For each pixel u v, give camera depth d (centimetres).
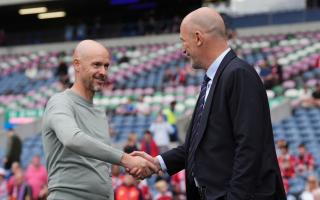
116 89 3222
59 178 544
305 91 2611
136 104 2812
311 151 2100
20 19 4947
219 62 525
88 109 560
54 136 544
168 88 3073
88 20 4906
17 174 1484
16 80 3700
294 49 3431
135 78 3406
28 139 2688
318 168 1827
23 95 3412
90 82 555
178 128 2338
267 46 3562
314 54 3291
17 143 2064
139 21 4334
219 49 527
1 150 2516
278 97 2678
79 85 561
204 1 4412
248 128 491
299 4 4303
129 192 1137
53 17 4912
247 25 3912
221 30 529
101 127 565
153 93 3086
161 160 582
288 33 3759
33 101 3247
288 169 1622
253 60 3347
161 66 3547
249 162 486
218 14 536
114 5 4650
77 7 4672
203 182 512
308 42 3509
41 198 1470
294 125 2391
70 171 541
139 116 2684
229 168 505
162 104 2859
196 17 530
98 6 4659
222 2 4262
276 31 3841
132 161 532
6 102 3316
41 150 2453
